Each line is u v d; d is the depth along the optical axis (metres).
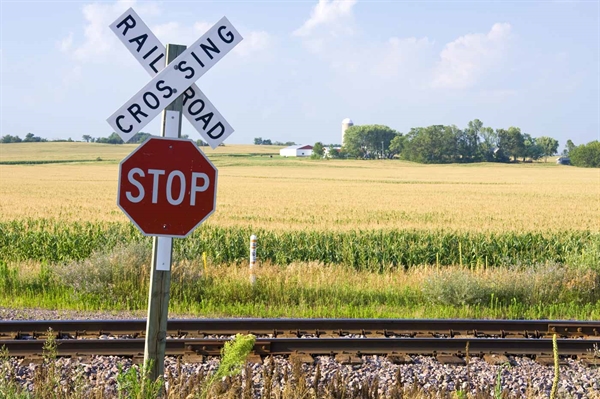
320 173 103.56
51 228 26.56
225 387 6.46
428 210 39.88
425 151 172.12
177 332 9.74
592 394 7.57
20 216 31.39
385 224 30.64
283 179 83.62
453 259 22.64
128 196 5.46
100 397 6.32
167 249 5.58
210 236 23.12
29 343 8.50
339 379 6.88
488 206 43.94
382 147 197.12
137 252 14.94
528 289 14.48
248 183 73.12
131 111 5.42
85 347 8.62
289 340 8.97
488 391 7.08
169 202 5.51
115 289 13.25
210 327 9.94
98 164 120.25
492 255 23.19
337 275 16.58
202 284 14.23
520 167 148.50
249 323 10.04
